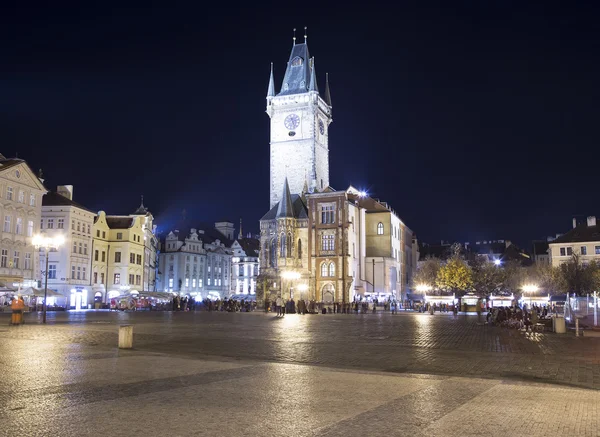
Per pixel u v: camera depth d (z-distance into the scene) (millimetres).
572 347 29922
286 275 99250
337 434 10508
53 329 37969
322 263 104750
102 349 24797
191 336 34500
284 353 25172
